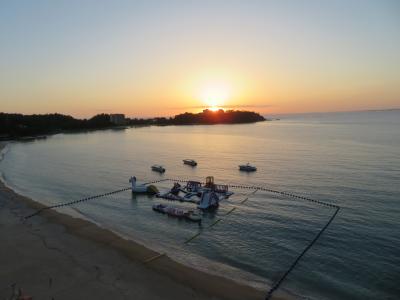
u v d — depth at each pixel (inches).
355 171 3265.3
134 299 1036.5
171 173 3619.6
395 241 1576.0
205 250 1514.5
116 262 1288.1
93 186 2952.8
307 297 1124.5
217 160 4478.3
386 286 1196.5
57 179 3326.8
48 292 1066.7
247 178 3198.8
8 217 1875.0
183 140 7716.5
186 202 2332.7
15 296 1037.8
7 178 3425.2
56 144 7421.3
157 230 1784.0
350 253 1459.2
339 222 1844.2
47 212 1985.7
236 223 1865.2
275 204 2234.3
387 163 3649.1
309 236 1657.2
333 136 7583.7
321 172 3294.8
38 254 1352.1
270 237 1654.8
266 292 1125.1
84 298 1035.3
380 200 2240.4
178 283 1143.6
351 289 1177.4
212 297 1067.3
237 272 1298.0
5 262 1282.0
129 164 4271.7
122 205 2305.6
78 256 1339.8
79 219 1852.9
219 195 2461.9
